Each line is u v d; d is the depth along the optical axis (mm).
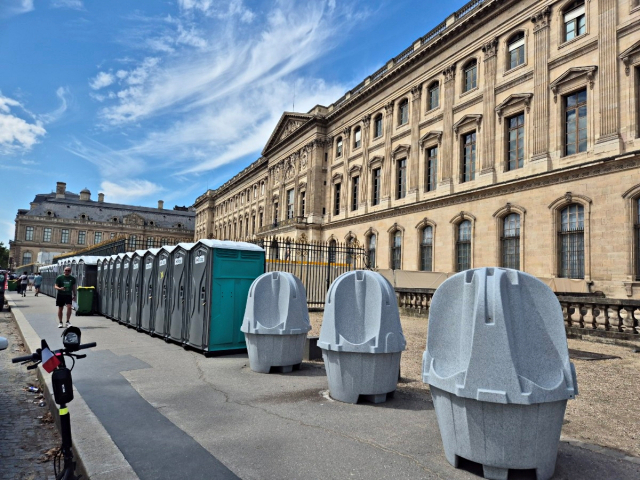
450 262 28047
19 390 7289
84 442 4410
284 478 3791
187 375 7621
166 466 4023
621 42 19750
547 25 23156
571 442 4656
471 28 27906
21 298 30391
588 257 20109
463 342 3857
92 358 9039
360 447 4461
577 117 21656
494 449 3646
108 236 110688
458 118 28750
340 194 42344
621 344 10914
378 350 5934
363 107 39344
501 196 24844
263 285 8133
